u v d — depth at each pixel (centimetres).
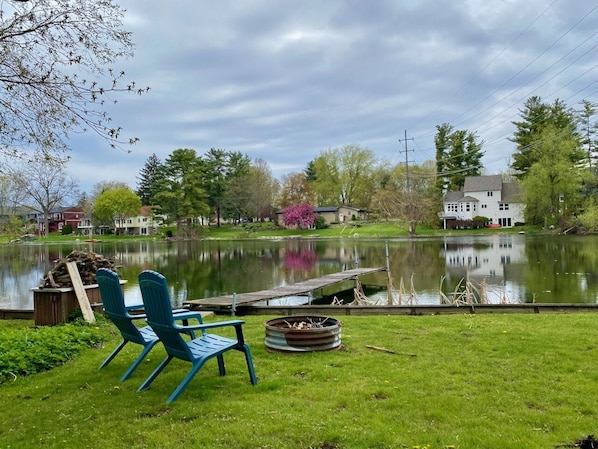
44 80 513
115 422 339
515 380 418
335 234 5575
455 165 6775
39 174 3038
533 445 291
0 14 490
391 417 337
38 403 393
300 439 303
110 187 8262
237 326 414
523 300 1306
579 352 507
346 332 647
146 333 489
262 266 2498
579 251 2639
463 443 295
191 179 6012
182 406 363
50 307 718
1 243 4869
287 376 439
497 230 5178
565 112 5331
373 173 7381
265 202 7012
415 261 2462
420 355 510
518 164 5538
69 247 4578
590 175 4522
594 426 319
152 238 6244
